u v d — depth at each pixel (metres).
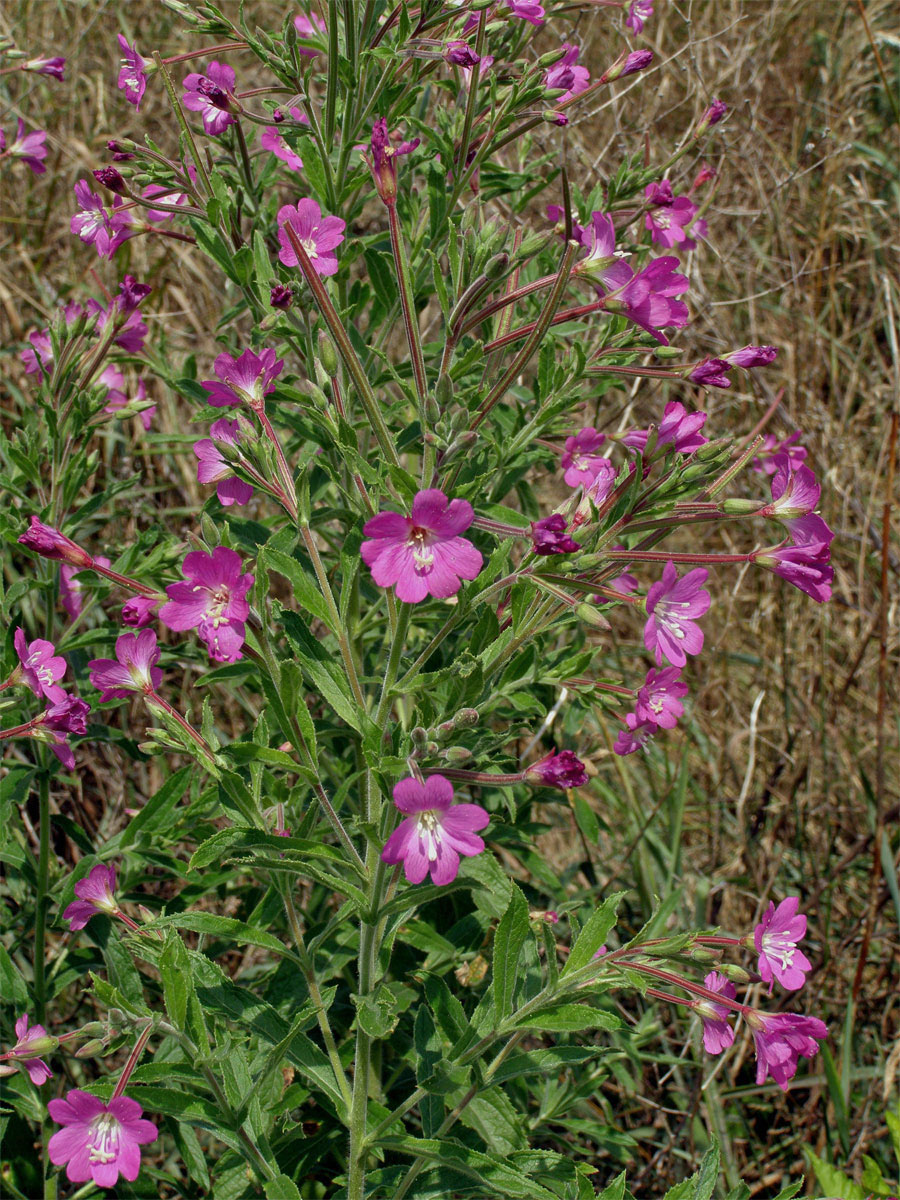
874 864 0.54
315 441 0.46
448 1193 0.39
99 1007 0.53
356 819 0.37
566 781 0.35
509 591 0.41
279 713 0.37
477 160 0.46
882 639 0.56
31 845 0.57
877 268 0.84
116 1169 0.35
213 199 0.45
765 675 0.68
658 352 0.42
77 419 0.49
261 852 0.37
